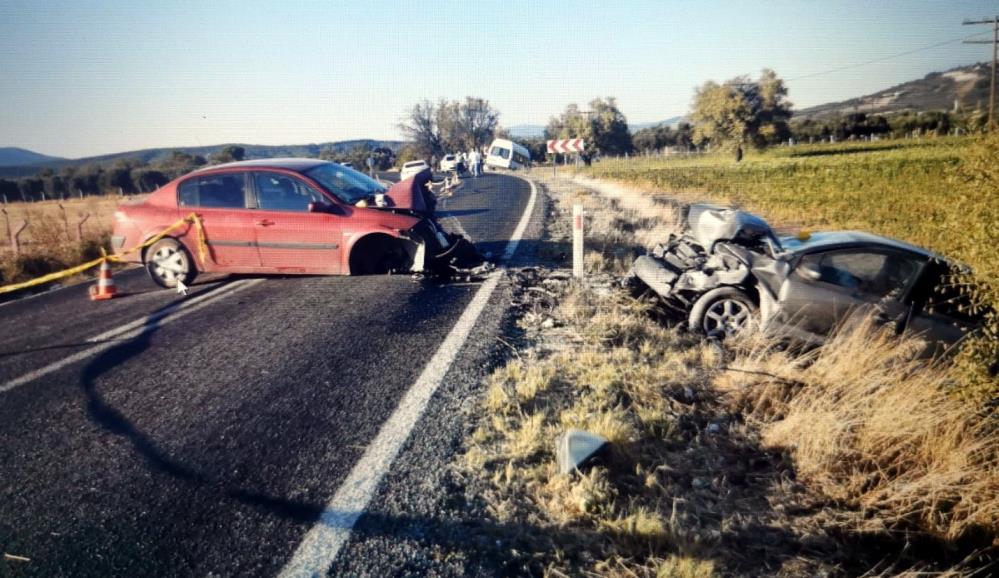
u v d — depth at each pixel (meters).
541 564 2.74
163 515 3.11
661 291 6.36
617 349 5.32
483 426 3.94
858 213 17.30
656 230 11.39
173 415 4.27
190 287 8.44
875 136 77.62
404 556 2.76
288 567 2.70
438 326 6.08
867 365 4.55
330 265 7.93
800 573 2.84
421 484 3.32
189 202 8.23
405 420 4.05
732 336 5.73
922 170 29.42
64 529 3.02
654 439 3.89
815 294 5.39
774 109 61.22
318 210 7.79
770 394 4.46
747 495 3.41
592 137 73.62
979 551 3.12
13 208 36.34
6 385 4.98
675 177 31.69
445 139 76.31
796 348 5.50
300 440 3.84
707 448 3.80
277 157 9.15
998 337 3.79
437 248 8.30
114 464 3.63
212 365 5.24
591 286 7.50
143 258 8.41
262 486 3.34
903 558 3.06
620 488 3.35
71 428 4.13
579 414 4.01
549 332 5.92
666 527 3.03
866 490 3.55
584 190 24.64
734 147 61.75
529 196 22.31
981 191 3.92
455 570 2.69
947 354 4.97
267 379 4.86
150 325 6.59
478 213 16.75
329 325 6.23
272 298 7.47
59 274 8.78
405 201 8.41
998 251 3.80
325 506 3.14
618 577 2.69
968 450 3.52
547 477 3.41
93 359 5.54
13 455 3.79
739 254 5.81
